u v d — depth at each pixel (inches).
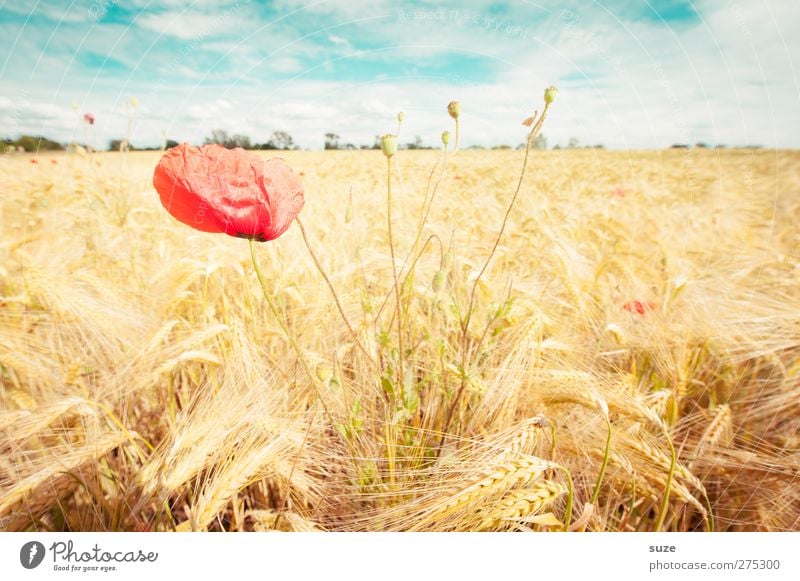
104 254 95.7
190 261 82.6
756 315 85.0
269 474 55.8
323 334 77.3
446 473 52.0
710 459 62.6
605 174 316.8
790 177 204.1
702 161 366.9
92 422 57.2
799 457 60.6
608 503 58.2
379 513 53.2
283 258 99.1
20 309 70.5
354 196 148.6
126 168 157.0
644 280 108.3
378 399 64.6
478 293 75.3
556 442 58.5
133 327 76.2
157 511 53.5
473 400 66.0
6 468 52.9
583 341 84.1
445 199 152.9
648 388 75.2
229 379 61.9
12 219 107.1
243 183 44.2
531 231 123.3
